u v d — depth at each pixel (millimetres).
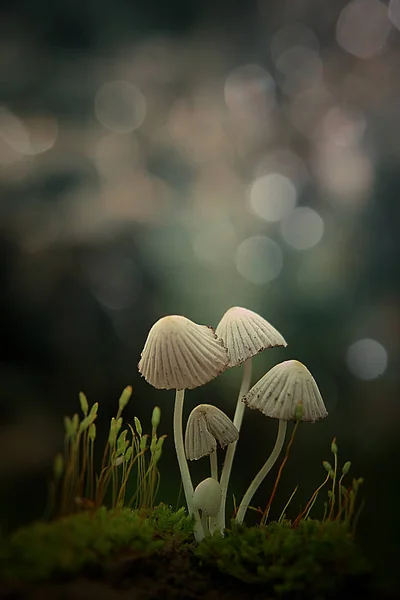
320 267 503
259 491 328
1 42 528
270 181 542
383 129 530
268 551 164
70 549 158
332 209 531
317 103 560
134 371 447
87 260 469
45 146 513
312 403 167
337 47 566
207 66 573
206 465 338
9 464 336
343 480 331
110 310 469
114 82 545
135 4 550
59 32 539
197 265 492
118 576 159
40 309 453
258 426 387
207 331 170
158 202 515
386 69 546
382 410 413
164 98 560
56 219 481
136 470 262
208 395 400
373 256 501
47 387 433
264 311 476
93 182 510
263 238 519
